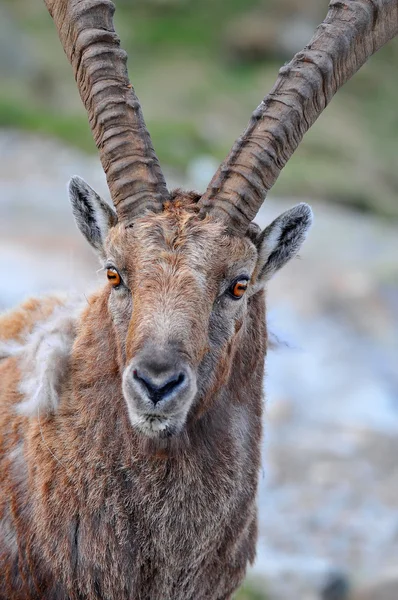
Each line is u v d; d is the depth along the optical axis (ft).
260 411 52.80
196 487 48.62
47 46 340.80
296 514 98.99
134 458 48.03
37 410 50.01
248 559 52.85
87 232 52.29
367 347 140.77
